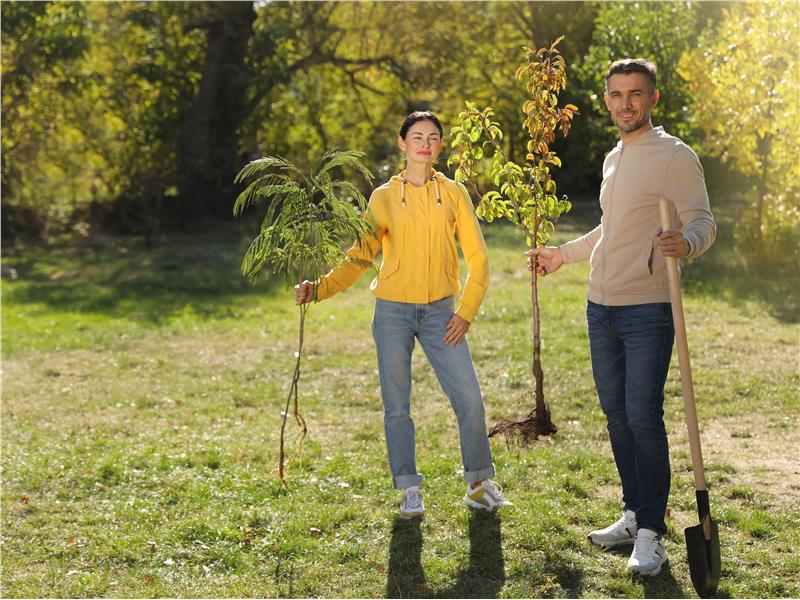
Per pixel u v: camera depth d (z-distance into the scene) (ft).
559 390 25.81
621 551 14.73
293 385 16.65
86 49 77.46
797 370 26.76
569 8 88.79
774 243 45.21
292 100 90.33
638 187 13.67
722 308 36.29
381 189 15.83
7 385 30.40
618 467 14.94
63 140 87.45
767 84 41.93
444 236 15.58
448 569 14.28
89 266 66.49
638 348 13.79
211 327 39.93
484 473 16.26
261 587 14.06
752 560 14.28
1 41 76.59
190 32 87.71
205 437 22.86
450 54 87.04
